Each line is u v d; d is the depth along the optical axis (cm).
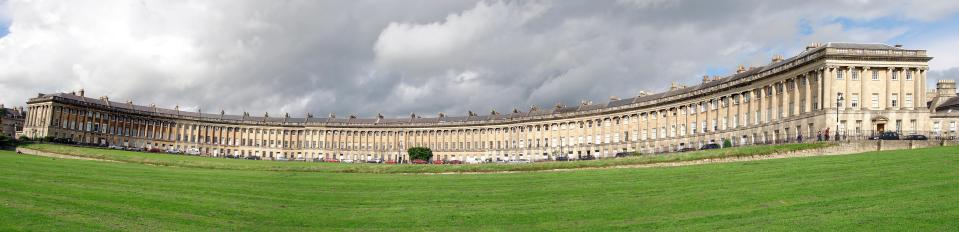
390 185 5531
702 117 11150
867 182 4084
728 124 10469
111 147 13612
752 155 6625
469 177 6294
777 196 3869
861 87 8412
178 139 17312
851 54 8350
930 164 4600
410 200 4478
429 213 3859
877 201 3425
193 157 10212
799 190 4016
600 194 4506
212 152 17738
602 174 5962
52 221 3209
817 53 8562
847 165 5047
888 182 4006
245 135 18175
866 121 8294
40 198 3938
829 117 8238
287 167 7712
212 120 17762
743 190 4212
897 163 4866
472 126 16775
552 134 14900
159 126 17000
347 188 5288
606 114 13512
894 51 8438
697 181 4891
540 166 7044
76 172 5888
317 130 18400
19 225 3066
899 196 3516
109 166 7044
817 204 3512
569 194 4584
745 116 10138
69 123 14912
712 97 10862
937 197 3372
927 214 2973
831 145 6444
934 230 2684
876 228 2792
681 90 12256
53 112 14575
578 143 14200
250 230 3269
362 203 4331
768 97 9638
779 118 9388
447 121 17425
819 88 8450
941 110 10412
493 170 7056
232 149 17988
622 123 13162
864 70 8412
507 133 16012
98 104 15600
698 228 3091
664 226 3206
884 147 6444
